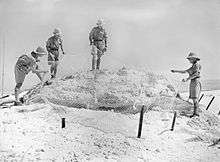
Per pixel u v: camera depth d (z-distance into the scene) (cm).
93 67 1507
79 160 857
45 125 1052
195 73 1295
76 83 1388
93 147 942
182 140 1074
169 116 1271
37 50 1262
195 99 1298
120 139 1013
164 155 942
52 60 1448
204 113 1345
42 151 880
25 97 1342
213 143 1077
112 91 1340
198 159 937
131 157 905
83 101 1303
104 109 1293
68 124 1088
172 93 1430
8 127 994
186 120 1255
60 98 1304
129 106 1284
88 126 1094
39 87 1375
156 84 1438
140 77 1450
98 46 1492
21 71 1230
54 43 1434
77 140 973
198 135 1126
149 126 1152
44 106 1206
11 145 885
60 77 1487
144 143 1006
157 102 1348
